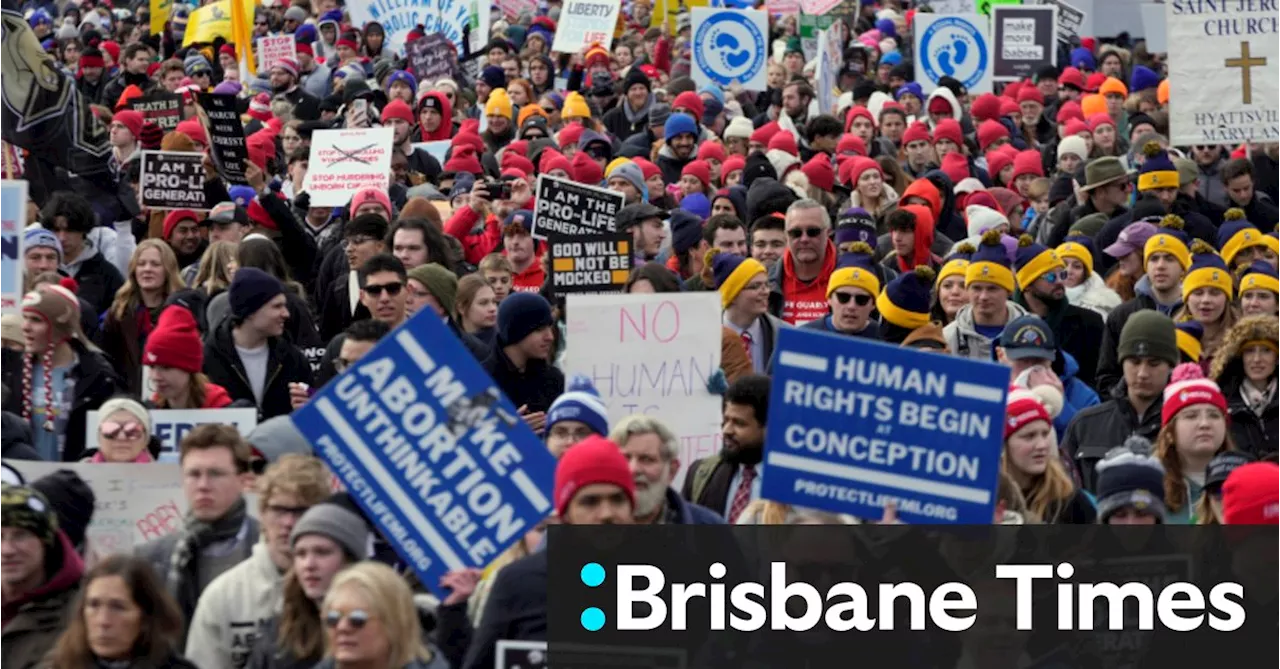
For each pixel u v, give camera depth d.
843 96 26.55
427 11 31.70
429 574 7.61
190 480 8.50
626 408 10.60
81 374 11.65
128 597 7.21
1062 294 13.71
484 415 7.62
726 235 14.54
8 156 17.25
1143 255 15.12
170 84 29.23
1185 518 9.70
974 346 12.85
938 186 18.80
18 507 7.75
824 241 14.03
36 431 11.54
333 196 18.62
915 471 7.57
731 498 9.72
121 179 17.77
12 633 7.82
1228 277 13.29
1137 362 11.12
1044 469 9.30
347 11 34.50
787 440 7.60
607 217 15.19
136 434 9.77
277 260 13.62
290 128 22.86
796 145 21.48
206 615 8.04
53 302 11.53
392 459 7.62
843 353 7.57
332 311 14.29
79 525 8.74
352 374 7.62
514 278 15.40
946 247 17.66
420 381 7.62
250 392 12.14
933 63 29.50
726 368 11.85
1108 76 30.47
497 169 20.73
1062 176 19.34
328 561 7.49
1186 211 17.45
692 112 22.59
